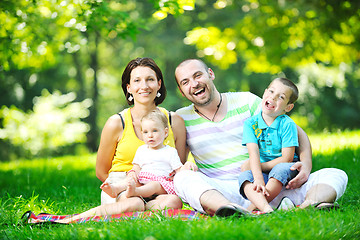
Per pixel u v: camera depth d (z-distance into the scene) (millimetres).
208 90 4965
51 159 13320
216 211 3787
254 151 4570
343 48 14758
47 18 9562
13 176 9383
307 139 4676
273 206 4516
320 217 3531
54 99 26344
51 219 4301
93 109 27359
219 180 4676
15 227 4082
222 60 15328
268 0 14250
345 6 12836
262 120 4676
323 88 25469
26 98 25047
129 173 4762
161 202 4418
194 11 22391
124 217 4086
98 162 5215
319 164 7523
